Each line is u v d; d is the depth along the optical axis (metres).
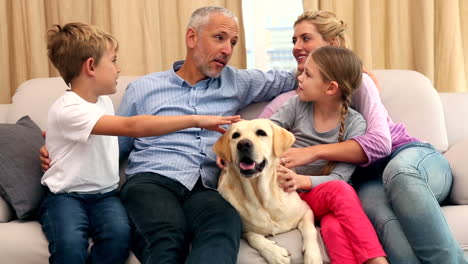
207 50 1.87
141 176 1.70
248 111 2.10
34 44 2.49
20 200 1.62
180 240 1.40
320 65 1.79
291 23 2.78
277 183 1.60
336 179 1.71
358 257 1.42
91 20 2.58
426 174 1.59
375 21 2.70
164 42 2.64
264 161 1.53
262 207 1.56
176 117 1.53
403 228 1.45
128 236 1.46
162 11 2.62
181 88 1.92
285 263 1.40
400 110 2.06
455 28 2.64
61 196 1.56
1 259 1.45
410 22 2.68
